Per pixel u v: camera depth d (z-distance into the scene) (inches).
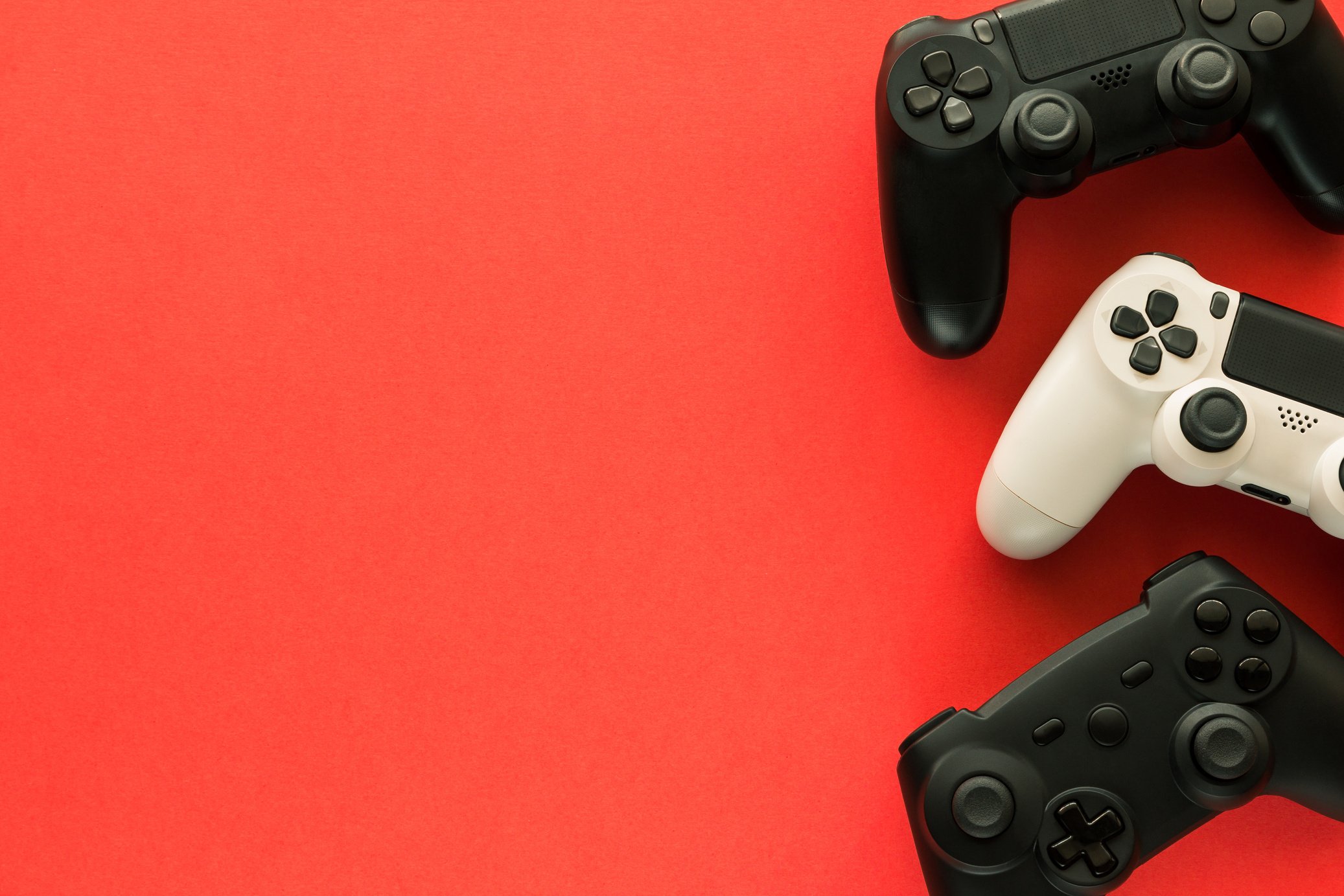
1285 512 29.2
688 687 29.8
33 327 31.0
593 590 30.0
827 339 30.0
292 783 30.2
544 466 30.2
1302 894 28.9
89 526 30.7
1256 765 26.8
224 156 30.9
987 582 29.4
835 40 30.4
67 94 31.1
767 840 29.5
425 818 30.0
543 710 29.9
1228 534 29.2
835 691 29.5
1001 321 29.7
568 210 30.5
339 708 30.2
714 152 30.4
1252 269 29.5
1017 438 27.9
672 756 29.7
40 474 30.8
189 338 30.8
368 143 30.8
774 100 30.4
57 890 30.3
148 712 30.4
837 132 30.2
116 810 30.4
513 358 30.4
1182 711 27.1
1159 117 27.8
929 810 27.3
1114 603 29.3
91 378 30.9
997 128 27.7
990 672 29.3
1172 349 27.3
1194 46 27.5
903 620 29.5
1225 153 29.6
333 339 30.6
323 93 30.9
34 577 30.7
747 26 30.5
